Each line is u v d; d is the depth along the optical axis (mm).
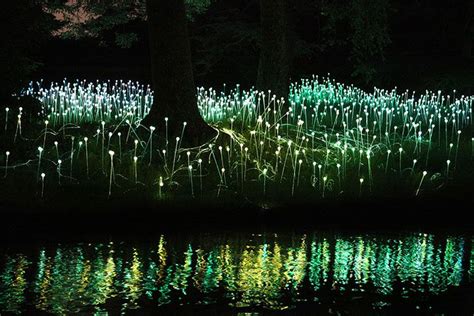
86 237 8641
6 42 14922
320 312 6090
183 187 11180
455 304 6402
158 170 11938
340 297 6535
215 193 10836
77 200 10016
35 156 12320
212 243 8500
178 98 14352
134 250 8070
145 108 18125
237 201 10297
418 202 10797
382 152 14344
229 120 16344
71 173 11469
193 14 28312
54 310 5965
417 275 7316
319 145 14656
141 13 25875
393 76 28828
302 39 29688
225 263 7613
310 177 11945
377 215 10227
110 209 9688
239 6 30156
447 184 11797
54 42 33438
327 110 21188
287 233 9156
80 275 7016
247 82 29094
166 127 13805
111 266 7371
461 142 15859
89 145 13297
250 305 6230
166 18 14273
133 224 9344
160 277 7020
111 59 34250
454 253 8273
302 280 7051
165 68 14344
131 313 5945
